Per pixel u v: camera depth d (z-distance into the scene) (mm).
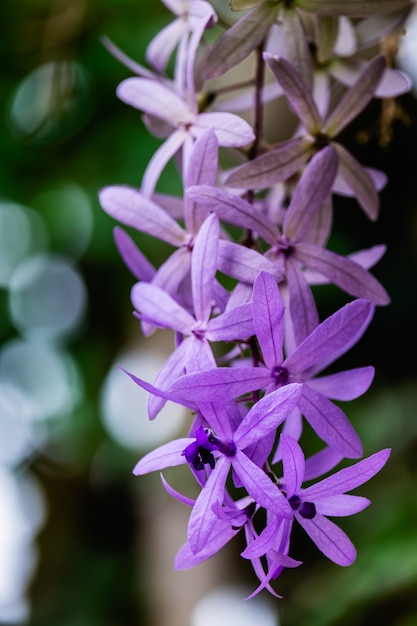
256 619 647
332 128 270
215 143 257
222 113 270
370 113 460
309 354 241
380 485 643
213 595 655
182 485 678
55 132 664
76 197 703
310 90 267
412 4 307
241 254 251
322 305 643
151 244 655
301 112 269
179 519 683
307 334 257
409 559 541
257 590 233
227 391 238
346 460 612
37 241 778
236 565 658
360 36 308
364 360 684
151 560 706
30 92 660
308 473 253
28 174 689
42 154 676
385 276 655
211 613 653
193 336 250
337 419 246
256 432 234
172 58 554
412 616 532
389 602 536
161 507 705
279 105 475
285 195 291
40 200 705
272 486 231
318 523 241
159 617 681
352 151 531
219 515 229
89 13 602
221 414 237
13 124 668
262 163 266
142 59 613
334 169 260
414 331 661
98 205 674
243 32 271
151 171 278
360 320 243
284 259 259
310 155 271
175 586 676
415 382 672
